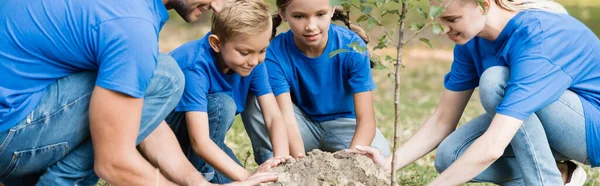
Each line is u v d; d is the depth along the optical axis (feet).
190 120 14.01
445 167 14.66
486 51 14.11
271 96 15.17
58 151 12.39
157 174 12.23
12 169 12.46
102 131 11.80
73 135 12.30
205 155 13.93
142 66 11.66
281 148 14.64
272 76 15.47
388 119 28.35
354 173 13.33
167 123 14.64
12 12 12.09
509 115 12.85
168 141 13.35
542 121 13.78
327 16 14.51
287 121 15.38
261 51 13.80
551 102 13.05
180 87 12.79
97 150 11.98
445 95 15.14
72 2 11.89
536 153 13.39
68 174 12.64
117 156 11.93
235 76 14.80
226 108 14.52
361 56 15.56
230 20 13.47
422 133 15.14
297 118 16.28
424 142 15.07
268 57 15.42
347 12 15.69
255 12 13.51
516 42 13.42
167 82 12.60
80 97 12.17
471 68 14.75
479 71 14.48
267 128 15.10
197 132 13.96
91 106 11.76
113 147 11.89
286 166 13.42
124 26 11.60
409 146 15.02
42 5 11.98
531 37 13.25
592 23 60.54
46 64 12.03
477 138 14.38
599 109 13.75
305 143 16.56
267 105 15.10
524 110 12.84
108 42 11.60
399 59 12.25
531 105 12.86
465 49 14.55
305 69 15.70
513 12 13.65
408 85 40.01
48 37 11.86
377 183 13.35
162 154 13.25
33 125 12.03
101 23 11.66
